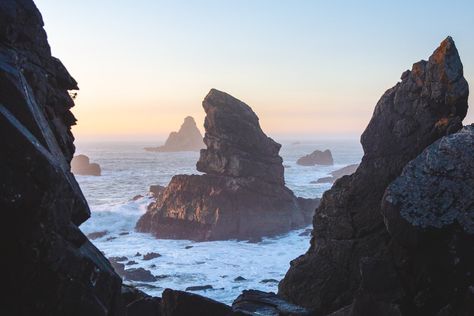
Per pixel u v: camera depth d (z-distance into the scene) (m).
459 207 17.47
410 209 17.88
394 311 17.12
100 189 119.88
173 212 69.25
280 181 70.62
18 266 9.05
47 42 13.12
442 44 23.17
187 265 51.78
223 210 66.19
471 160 18.00
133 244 63.59
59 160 10.86
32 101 10.67
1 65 9.86
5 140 8.80
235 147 69.06
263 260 53.78
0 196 8.69
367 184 23.92
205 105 71.62
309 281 24.09
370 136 24.69
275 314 19.70
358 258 22.97
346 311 18.86
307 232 67.69
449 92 22.56
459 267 16.83
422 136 23.03
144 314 16.89
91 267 10.31
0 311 8.95
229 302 39.25
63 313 9.62
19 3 11.80
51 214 9.35
